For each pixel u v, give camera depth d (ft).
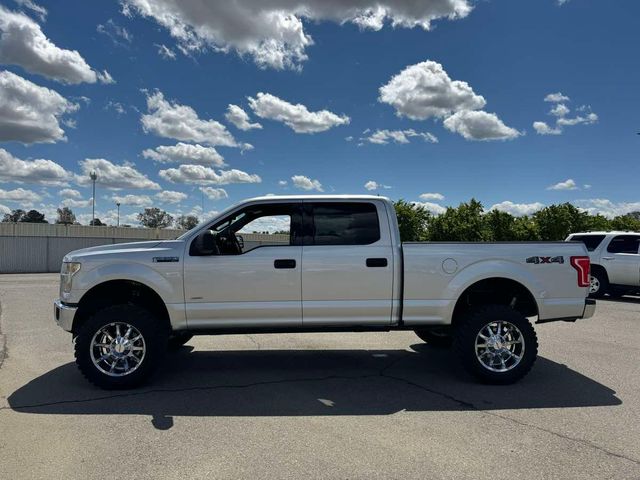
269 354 22.81
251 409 15.23
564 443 12.63
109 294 18.71
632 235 43.80
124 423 14.02
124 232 136.36
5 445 12.51
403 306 18.04
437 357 22.21
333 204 18.57
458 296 18.12
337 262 17.90
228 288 17.67
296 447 12.37
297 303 17.84
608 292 45.78
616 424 13.97
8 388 17.31
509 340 18.04
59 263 116.57
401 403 15.80
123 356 17.30
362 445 12.50
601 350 23.62
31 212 233.35
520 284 18.51
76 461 11.59
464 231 140.67
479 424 13.96
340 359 21.81
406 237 148.77
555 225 131.13
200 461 11.59
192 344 25.04
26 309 37.70
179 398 16.28
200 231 18.25
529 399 16.20
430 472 11.03
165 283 17.54
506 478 10.76
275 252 17.88
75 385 17.67
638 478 10.78
